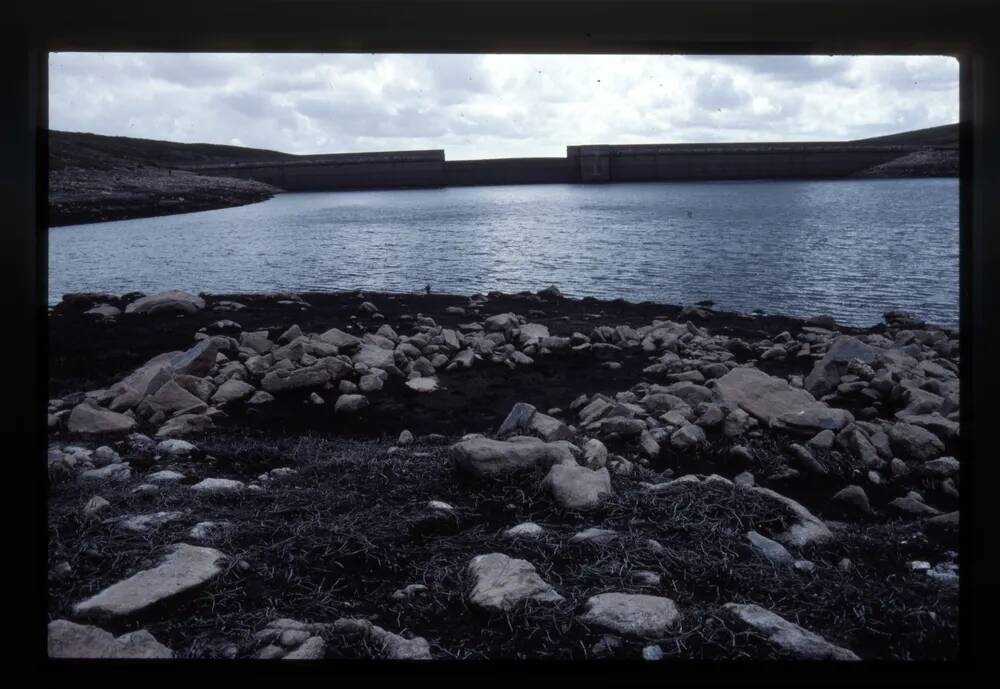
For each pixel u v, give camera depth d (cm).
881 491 333
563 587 248
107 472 332
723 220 1321
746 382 414
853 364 440
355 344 502
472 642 221
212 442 379
